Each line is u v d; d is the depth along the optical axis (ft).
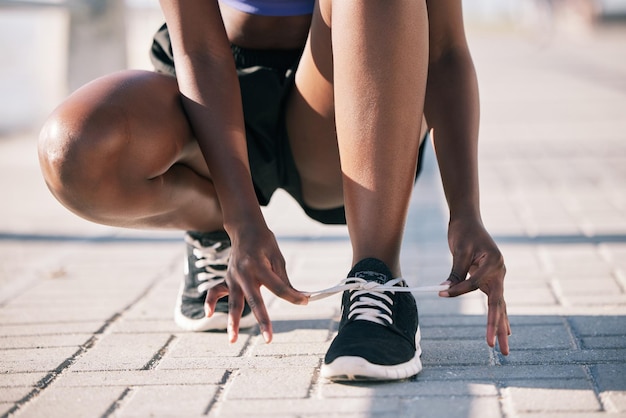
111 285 9.07
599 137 20.26
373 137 5.37
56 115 5.48
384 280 5.47
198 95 5.77
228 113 5.76
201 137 5.75
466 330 6.89
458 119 6.08
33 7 14.51
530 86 33.76
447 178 5.95
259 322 5.13
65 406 5.36
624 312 7.29
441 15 6.19
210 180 6.50
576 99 28.60
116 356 6.43
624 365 5.82
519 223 11.69
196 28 5.83
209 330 7.05
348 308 5.57
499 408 5.06
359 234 5.55
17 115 25.39
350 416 4.97
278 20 6.63
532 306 7.62
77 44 15.98
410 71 5.34
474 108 6.16
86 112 5.42
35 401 5.48
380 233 5.51
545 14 67.15
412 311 5.69
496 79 37.42
